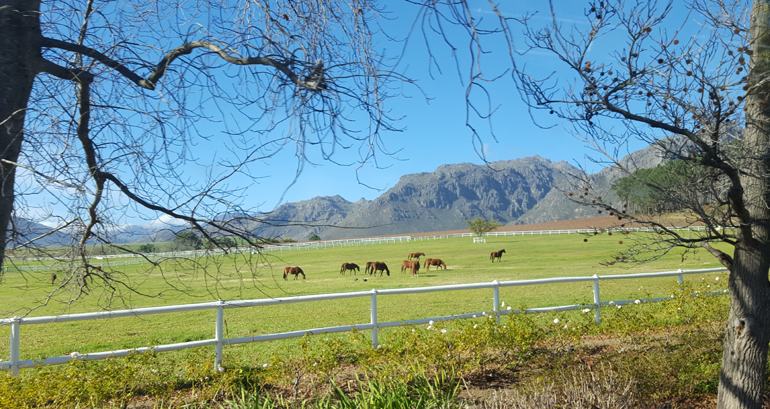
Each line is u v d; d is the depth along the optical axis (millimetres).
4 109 2471
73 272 3592
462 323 8180
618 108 3746
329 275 31531
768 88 3664
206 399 5359
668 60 3725
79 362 5695
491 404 4930
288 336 6969
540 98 3502
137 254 3475
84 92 3271
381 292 7656
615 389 4844
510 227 100250
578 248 44844
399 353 6379
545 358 6773
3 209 2422
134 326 12500
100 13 3232
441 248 58312
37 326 13000
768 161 3943
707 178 4027
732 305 4535
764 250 4230
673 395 5352
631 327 7941
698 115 3725
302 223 3189
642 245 4297
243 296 18656
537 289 17781
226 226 3191
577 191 4234
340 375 6477
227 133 2955
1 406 4680
